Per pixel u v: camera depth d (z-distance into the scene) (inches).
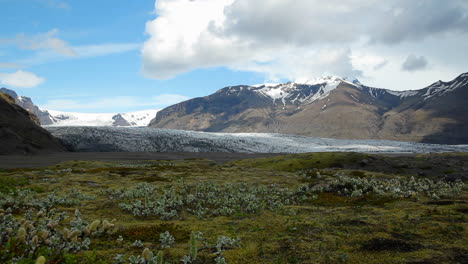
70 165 1813.5
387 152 6973.4
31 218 367.9
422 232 313.9
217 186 789.9
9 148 3713.1
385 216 402.6
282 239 303.3
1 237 191.2
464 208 440.1
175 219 425.7
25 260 173.8
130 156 3993.6
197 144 6614.2
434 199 548.4
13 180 772.6
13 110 4756.4
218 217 437.4
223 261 232.4
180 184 827.4
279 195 674.8
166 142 6569.9
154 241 302.7
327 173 1190.9
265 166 2127.2
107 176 1015.0
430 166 1855.3
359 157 2092.8
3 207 437.4
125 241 297.9
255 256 253.6
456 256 240.7
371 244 277.9
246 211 475.5
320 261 237.9
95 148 5748.0
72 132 6422.2
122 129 7357.3
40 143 4402.1
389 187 702.5
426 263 227.5
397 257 242.1
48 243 191.0
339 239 297.3
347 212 446.6
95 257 240.5
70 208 480.7
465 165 1836.9
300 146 7657.5
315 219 398.3
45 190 685.9
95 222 196.5
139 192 641.6
